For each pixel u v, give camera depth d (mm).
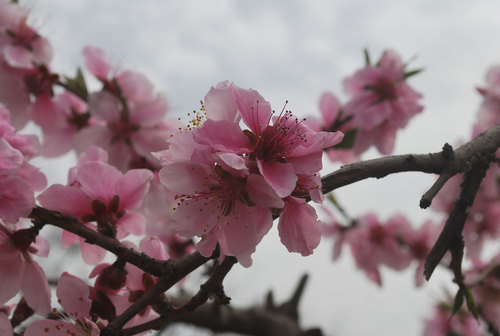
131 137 445
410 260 728
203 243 282
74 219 295
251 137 280
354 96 529
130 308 285
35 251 309
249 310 710
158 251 314
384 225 736
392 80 526
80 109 485
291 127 283
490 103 481
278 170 275
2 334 294
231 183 280
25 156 312
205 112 283
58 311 310
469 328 656
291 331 715
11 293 303
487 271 496
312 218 287
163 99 451
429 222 725
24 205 288
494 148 333
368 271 751
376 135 533
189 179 279
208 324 666
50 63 465
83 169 312
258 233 282
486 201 490
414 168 313
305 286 767
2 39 454
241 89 283
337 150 560
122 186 316
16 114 463
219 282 290
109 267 301
